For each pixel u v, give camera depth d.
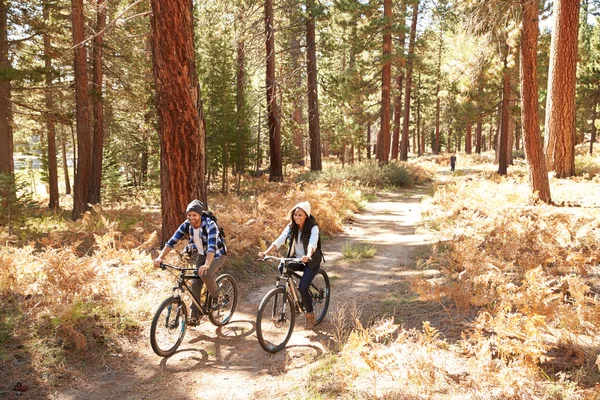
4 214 10.94
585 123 49.06
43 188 47.41
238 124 24.31
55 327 5.09
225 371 4.81
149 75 20.39
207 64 25.11
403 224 13.76
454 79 25.03
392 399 3.82
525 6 11.58
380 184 24.23
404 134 41.78
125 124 27.86
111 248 8.41
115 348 5.16
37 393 4.23
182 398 4.27
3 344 4.80
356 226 13.73
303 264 5.66
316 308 6.20
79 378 4.58
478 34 13.78
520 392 3.55
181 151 8.14
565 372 3.89
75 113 18.44
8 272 6.04
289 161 33.19
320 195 14.45
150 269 7.07
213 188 26.39
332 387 4.19
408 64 29.98
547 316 4.48
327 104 37.56
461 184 17.53
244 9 24.69
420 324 5.56
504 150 26.23
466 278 6.25
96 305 5.71
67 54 18.67
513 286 4.95
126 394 4.34
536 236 7.92
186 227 5.50
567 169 17.41
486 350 3.85
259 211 12.36
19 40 18.14
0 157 17.06
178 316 5.25
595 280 6.05
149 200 23.53
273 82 24.28
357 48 25.50
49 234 10.45
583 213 10.21
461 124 35.59
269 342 5.38
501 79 26.41
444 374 4.05
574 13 16.17
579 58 30.89
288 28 25.56
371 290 7.41
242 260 8.66
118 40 19.14
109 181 27.11
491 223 9.15
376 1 25.66
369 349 4.32
